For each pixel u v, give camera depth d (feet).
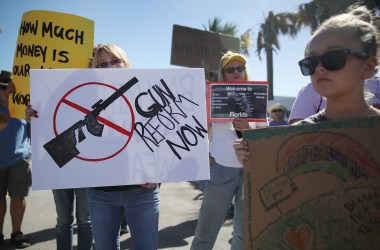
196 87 6.93
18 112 8.52
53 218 15.72
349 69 4.06
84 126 6.63
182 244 12.24
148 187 6.73
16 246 12.02
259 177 4.47
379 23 5.22
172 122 6.81
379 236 3.71
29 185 12.55
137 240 6.67
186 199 19.83
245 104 8.05
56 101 6.66
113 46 7.56
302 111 6.58
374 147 3.78
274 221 4.29
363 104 4.33
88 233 9.02
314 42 4.30
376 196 3.75
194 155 6.75
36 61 8.64
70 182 6.48
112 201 6.70
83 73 6.75
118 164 6.59
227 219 15.43
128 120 6.73
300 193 4.15
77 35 8.95
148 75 6.88
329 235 3.93
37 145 6.52
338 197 3.92
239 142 4.66
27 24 8.75
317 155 4.09
